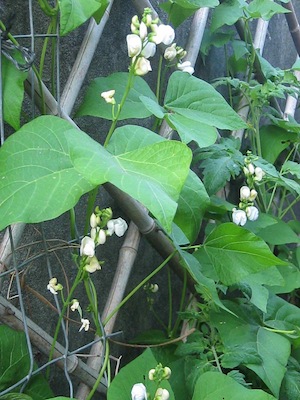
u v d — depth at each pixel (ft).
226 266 1.24
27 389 1.07
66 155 0.86
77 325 1.53
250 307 1.50
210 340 1.39
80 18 0.86
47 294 1.42
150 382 1.02
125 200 1.27
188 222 1.14
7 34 0.95
